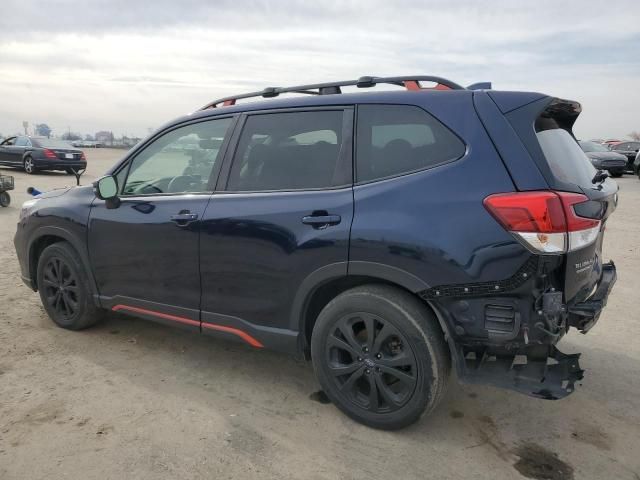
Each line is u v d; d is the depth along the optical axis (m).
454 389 3.49
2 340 4.07
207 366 3.75
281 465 2.62
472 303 2.54
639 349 4.18
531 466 2.67
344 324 2.92
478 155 2.58
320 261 2.87
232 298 3.28
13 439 2.76
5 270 6.09
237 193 3.26
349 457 2.71
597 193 2.82
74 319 4.21
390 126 2.87
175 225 3.43
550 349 2.69
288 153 3.16
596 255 3.00
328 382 3.05
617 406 3.30
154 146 3.78
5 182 11.09
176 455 2.67
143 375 3.57
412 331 2.68
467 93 2.75
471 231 2.50
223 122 3.48
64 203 4.12
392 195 2.72
